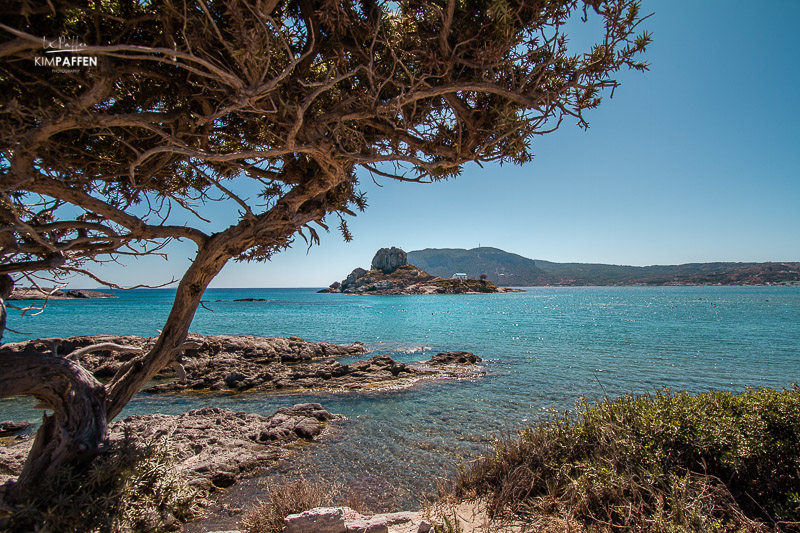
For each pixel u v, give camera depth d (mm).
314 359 23609
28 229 2539
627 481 3787
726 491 3461
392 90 3479
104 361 17781
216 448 8539
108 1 2562
